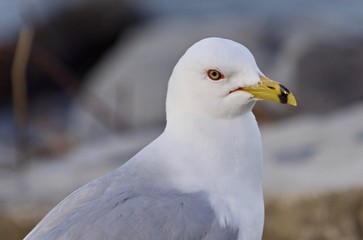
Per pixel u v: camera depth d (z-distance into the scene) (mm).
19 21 25906
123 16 25984
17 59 15406
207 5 27922
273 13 27000
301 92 18609
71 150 17094
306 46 19484
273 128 15438
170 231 8742
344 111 15875
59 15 25422
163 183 9227
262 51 19922
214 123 9406
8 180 14406
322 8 27172
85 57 25438
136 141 15727
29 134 19891
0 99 24031
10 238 12961
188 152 9367
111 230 8602
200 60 9312
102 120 18734
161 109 18906
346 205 12172
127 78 19609
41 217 12922
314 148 13781
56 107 22672
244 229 9227
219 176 9320
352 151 13406
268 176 12984
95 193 9141
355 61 19109
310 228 12195
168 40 20547
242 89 9320
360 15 26266
